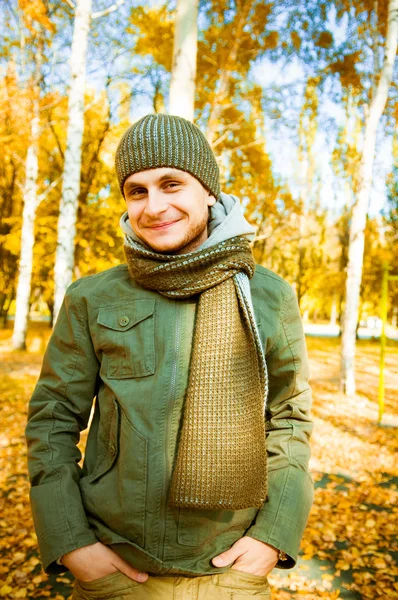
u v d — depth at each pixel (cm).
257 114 946
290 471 125
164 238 118
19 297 1306
